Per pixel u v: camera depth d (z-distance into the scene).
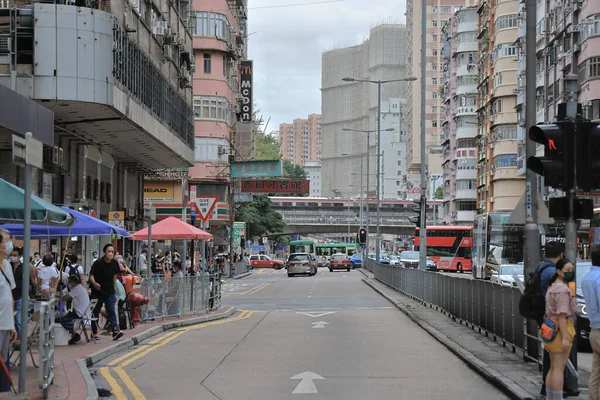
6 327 10.13
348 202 132.00
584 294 9.22
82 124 31.42
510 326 15.38
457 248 72.88
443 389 11.60
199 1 64.12
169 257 44.06
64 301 17.75
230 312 26.77
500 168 74.62
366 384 12.04
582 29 46.25
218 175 63.59
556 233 38.62
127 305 20.08
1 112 19.73
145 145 38.47
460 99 97.62
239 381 12.36
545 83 54.12
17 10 26.62
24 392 10.23
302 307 30.44
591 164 10.48
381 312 27.38
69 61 26.84
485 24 81.69
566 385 10.51
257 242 108.06
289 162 167.50
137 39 35.47
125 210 44.41
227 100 66.31
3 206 13.18
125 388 11.75
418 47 162.25
